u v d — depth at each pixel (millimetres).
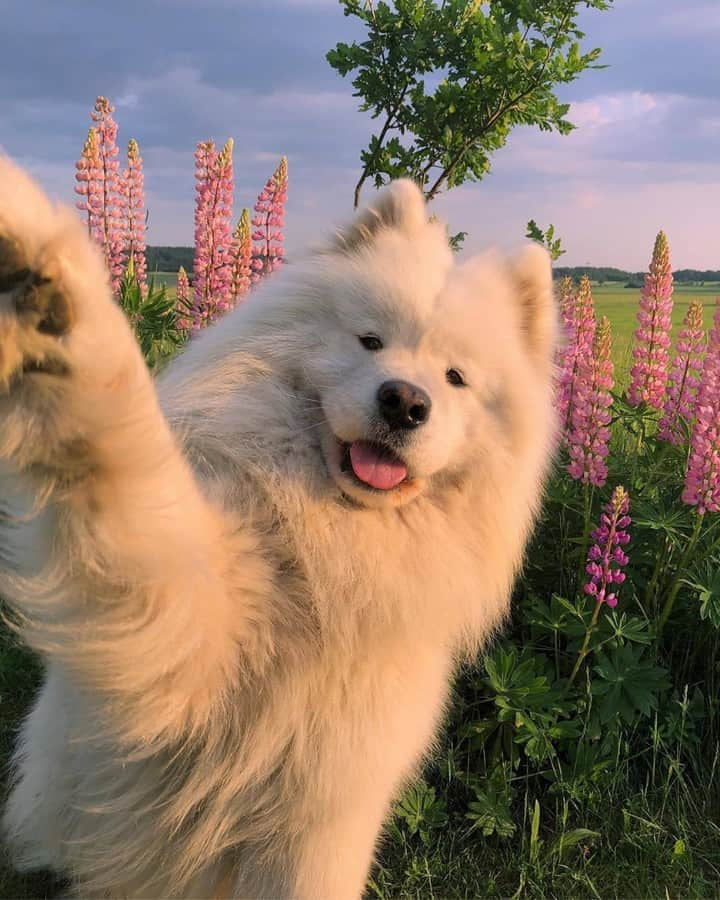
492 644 1021
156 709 551
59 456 417
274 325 696
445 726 964
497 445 726
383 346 700
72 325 386
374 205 796
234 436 646
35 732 763
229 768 624
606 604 1019
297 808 640
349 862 673
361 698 632
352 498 644
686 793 957
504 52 1472
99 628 491
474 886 856
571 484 1129
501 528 732
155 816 669
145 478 453
